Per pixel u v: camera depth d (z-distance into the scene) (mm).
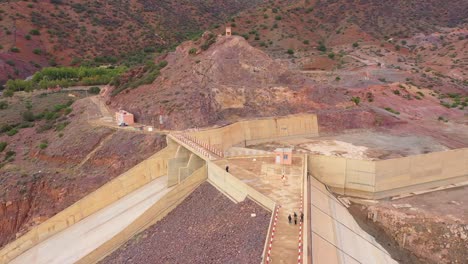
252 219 40625
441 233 49406
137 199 57594
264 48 148500
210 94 79688
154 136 67312
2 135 83500
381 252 47250
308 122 82000
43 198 62906
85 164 67188
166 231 47156
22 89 120250
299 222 37531
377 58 149625
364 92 103625
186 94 77562
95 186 62438
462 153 61750
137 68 97250
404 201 56375
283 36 156625
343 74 126375
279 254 32594
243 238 38469
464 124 93125
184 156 61031
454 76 141250
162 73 88750
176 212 50250
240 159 55562
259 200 42875
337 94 94438
